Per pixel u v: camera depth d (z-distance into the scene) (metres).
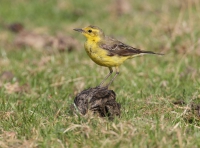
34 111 11.41
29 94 13.66
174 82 14.22
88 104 10.74
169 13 22.53
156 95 12.78
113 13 24.30
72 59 17.11
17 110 11.73
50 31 21.81
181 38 18.12
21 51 18.41
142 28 20.70
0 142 9.63
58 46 18.48
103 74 15.23
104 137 9.58
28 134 10.12
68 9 25.08
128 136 9.50
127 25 21.44
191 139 9.55
